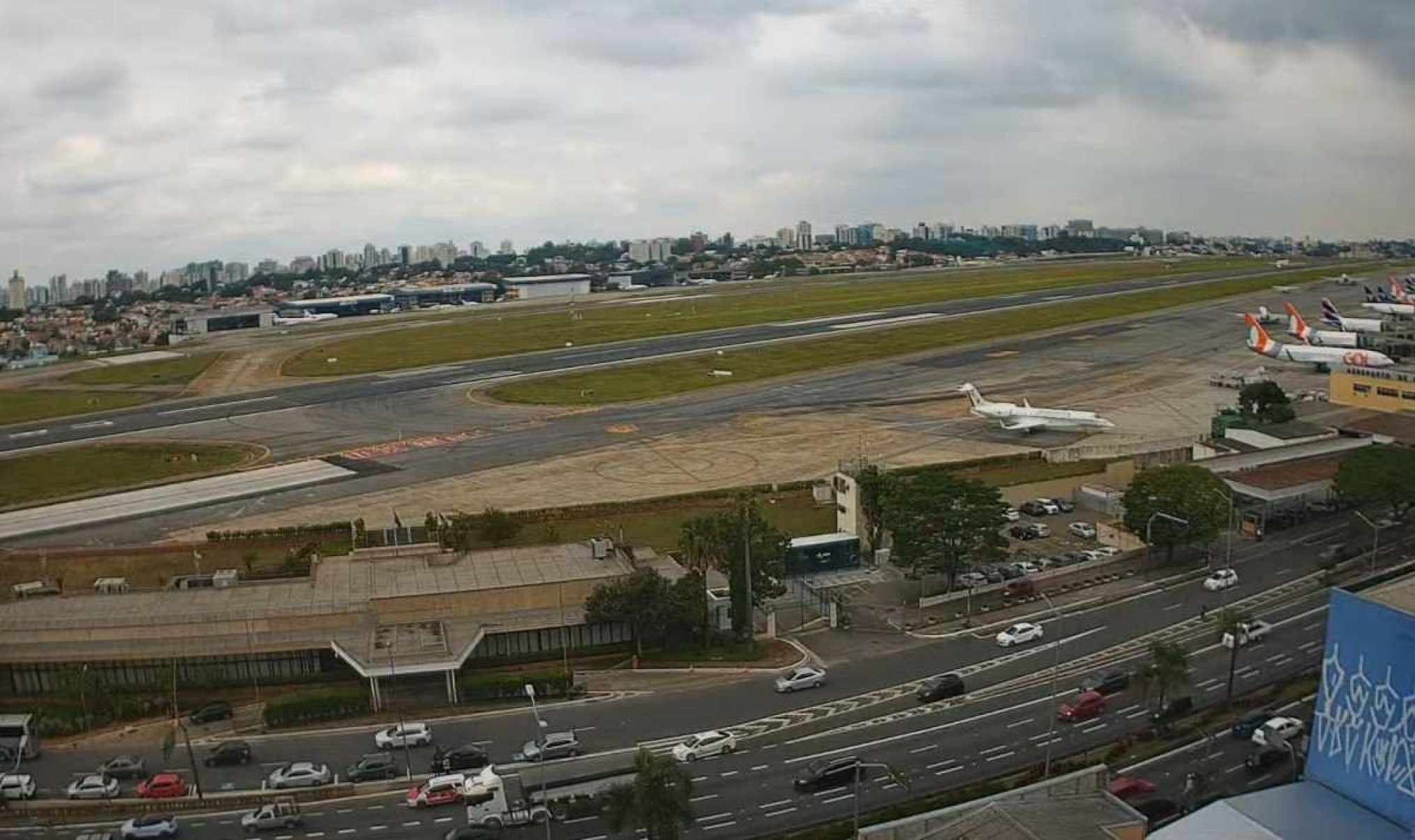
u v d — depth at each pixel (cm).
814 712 10812
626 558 13975
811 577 14812
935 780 9319
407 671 11144
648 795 7906
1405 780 7306
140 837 8844
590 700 11300
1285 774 9125
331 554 15688
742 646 12612
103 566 15512
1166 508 14500
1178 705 10369
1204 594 13550
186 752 10475
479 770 9788
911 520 13875
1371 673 7562
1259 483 16212
